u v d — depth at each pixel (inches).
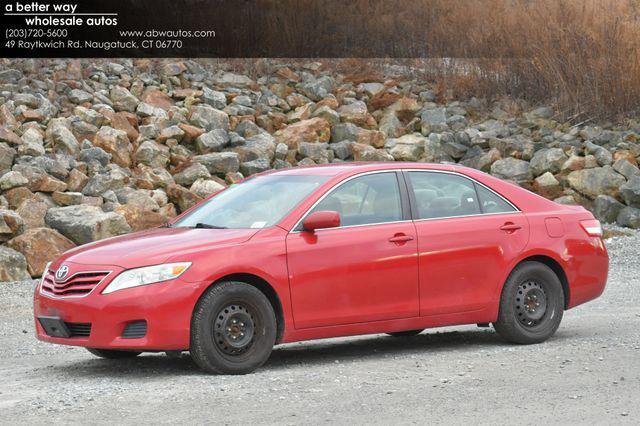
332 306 413.4
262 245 402.6
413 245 431.2
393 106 1177.4
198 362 390.6
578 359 417.7
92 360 451.2
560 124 1143.0
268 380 381.7
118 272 385.1
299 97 1163.3
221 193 459.2
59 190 836.6
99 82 1092.5
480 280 446.6
